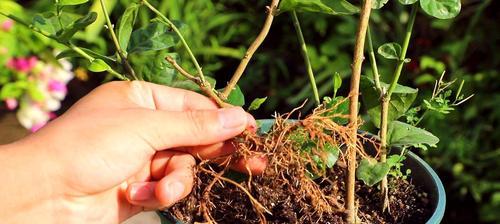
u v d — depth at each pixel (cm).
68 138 35
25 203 35
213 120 36
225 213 38
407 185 41
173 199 35
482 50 105
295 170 37
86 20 36
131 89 39
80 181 35
